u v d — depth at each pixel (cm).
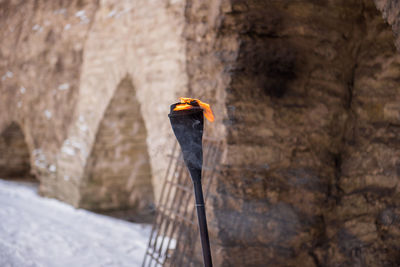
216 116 294
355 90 298
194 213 316
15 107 917
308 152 293
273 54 281
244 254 282
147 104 539
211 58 297
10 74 932
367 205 276
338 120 299
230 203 284
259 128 283
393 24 180
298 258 290
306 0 284
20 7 900
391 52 274
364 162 284
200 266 297
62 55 761
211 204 288
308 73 288
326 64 292
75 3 722
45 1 812
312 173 293
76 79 721
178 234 323
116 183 706
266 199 286
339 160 301
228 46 285
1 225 453
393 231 259
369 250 268
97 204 706
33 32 850
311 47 288
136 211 715
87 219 627
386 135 273
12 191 838
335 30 292
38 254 376
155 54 517
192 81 320
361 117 292
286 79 284
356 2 294
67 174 736
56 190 779
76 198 698
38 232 451
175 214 327
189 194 326
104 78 636
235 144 281
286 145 288
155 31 516
